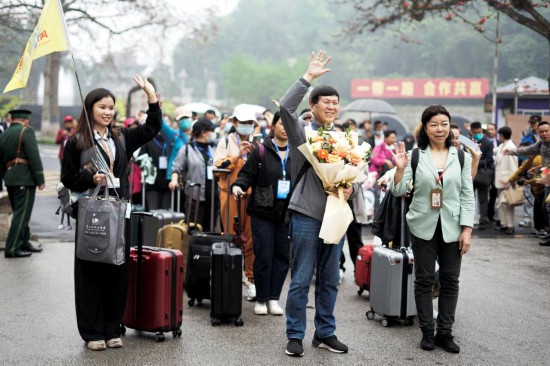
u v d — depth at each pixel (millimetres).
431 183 5277
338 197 5082
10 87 5230
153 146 10133
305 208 5176
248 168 6418
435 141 5355
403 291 5965
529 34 54250
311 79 5070
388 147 12688
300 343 5195
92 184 5090
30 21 27750
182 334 5719
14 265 8633
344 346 5270
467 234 5281
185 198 8547
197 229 7348
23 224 9242
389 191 6258
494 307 6754
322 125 5262
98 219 4918
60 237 11180
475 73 77688
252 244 6891
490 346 5477
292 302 5211
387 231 6223
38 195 17375
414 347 5430
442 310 5387
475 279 8047
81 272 5199
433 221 5297
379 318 6316
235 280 5953
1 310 6414
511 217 11844
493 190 13266
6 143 9203
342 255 8102
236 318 6004
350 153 5066
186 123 10016
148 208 10273
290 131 5156
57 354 5133
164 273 5461
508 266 8836
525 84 25953
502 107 24922
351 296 7211
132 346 5363
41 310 6434
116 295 5277
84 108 5156
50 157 29812
